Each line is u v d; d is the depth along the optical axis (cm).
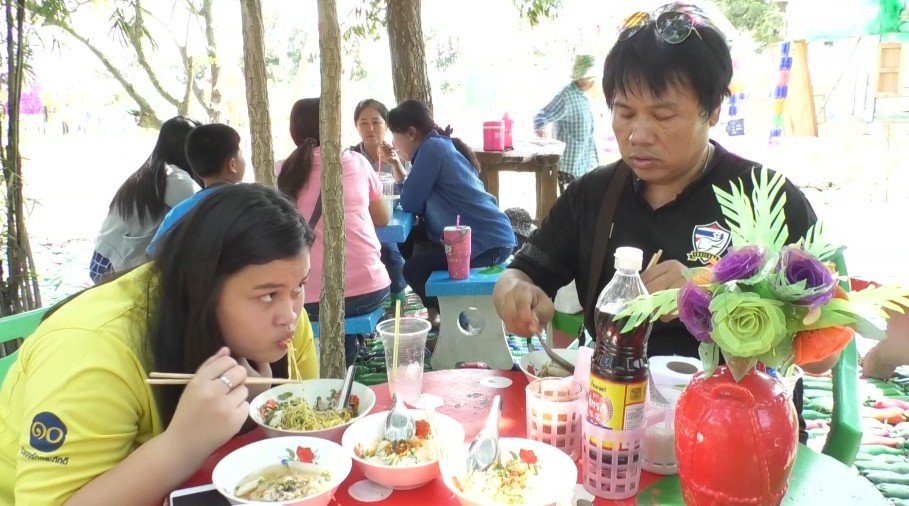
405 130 414
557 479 110
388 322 158
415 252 475
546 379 128
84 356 114
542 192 562
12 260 294
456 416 143
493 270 367
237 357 143
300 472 118
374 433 130
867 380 342
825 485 115
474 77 1002
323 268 203
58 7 434
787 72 753
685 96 150
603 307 109
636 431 108
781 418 89
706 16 151
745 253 85
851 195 806
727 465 89
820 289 80
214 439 112
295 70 1105
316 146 322
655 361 140
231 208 118
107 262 360
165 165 351
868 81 809
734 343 81
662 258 170
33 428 109
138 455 110
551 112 660
